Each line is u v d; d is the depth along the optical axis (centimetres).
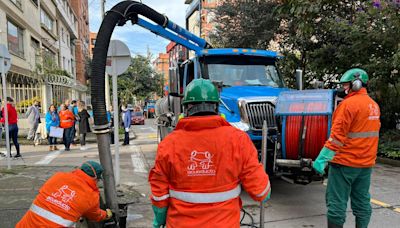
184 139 215
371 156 388
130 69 3919
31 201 546
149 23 721
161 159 216
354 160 381
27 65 2230
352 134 380
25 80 2117
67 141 1282
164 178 219
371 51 1002
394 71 977
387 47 953
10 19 1962
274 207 557
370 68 983
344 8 1074
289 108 499
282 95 523
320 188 669
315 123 476
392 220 495
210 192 212
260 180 217
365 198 406
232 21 1664
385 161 928
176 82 795
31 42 2430
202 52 708
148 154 1184
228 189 214
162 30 743
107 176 452
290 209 547
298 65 1360
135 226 483
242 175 219
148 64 4097
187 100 224
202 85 224
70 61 4397
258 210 540
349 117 374
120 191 639
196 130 215
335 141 376
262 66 747
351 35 967
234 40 1600
